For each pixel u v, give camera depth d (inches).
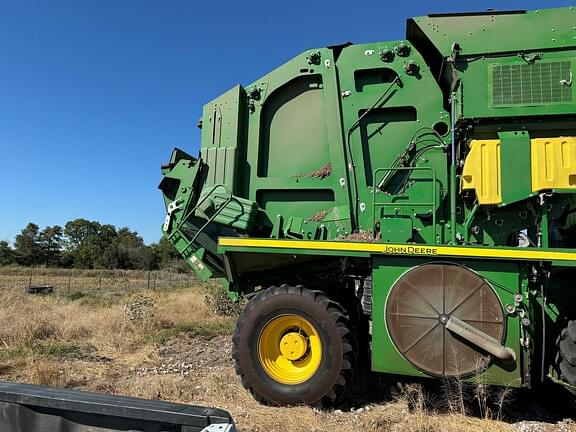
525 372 167.6
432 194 208.1
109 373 244.1
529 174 180.5
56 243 3176.7
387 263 183.9
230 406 187.8
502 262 172.9
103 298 678.5
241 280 223.9
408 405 184.1
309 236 222.7
